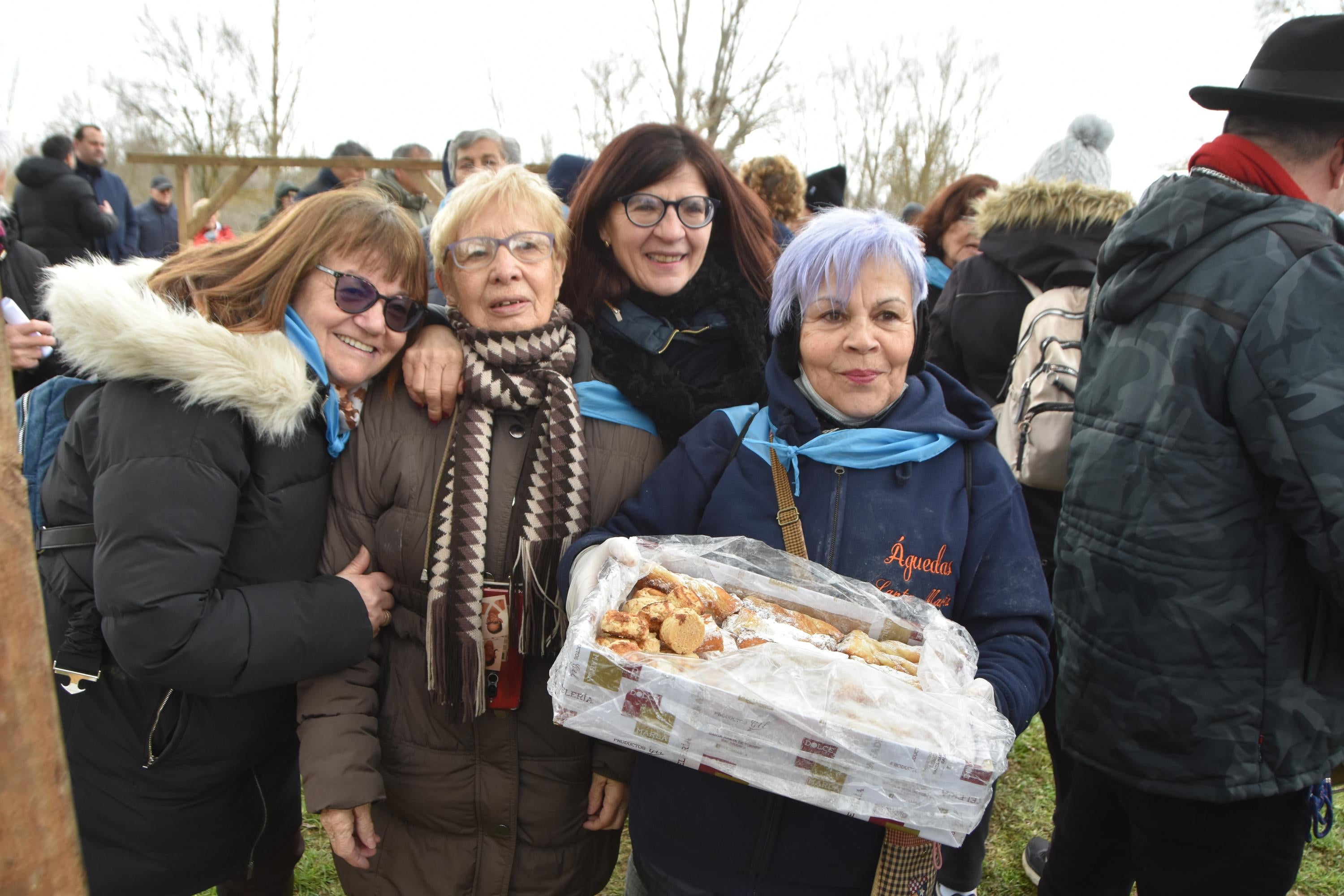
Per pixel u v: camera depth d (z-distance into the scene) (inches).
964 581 56.2
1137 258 63.6
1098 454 64.0
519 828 61.3
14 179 258.7
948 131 930.7
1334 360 53.0
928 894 54.3
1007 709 50.1
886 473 56.2
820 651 45.9
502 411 59.8
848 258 53.4
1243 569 57.8
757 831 54.0
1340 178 63.2
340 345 57.4
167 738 57.1
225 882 72.9
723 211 73.2
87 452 53.8
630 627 45.9
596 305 69.3
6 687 26.5
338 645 55.5
